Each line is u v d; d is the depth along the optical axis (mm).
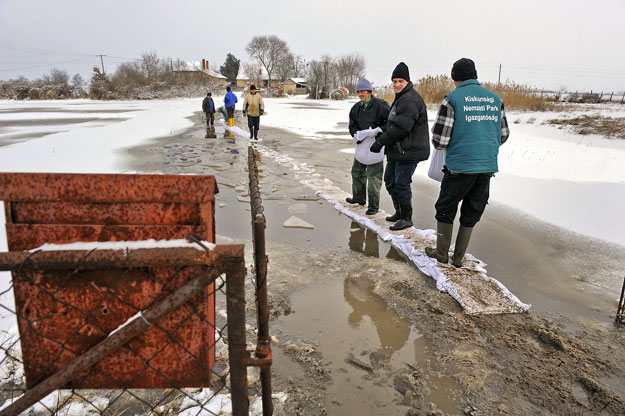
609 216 5301
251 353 1499
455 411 2176
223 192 6469
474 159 3268
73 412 2045
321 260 4027
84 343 1320
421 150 4371
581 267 3914
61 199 1235
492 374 2449
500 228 4949
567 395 2281
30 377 1351
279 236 4645
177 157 9250
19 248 1269
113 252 1196
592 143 12133
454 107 3248
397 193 4664
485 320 3018
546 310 3170
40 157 8805
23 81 62125
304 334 2832
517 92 22703
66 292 1273
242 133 13742
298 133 14609
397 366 2520
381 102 4945
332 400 2236
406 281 3607
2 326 2691
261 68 87562
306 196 6297
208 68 84062
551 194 6414
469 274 3621
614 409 2180
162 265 1229
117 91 55281
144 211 1259
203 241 1269
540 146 11336
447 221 3660
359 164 5512
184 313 1323
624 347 2713
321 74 59562
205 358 1370
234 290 1304
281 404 2178
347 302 3273
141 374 1373
